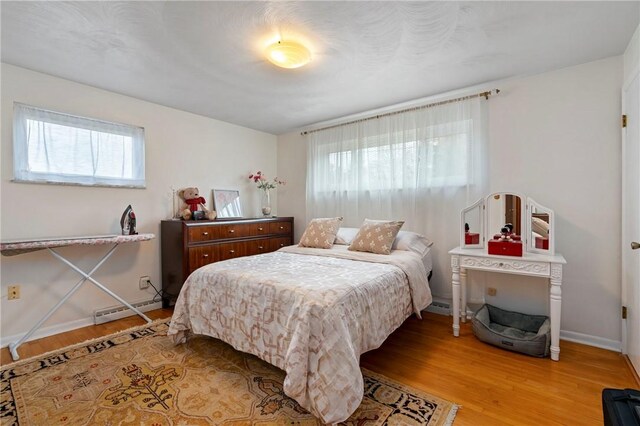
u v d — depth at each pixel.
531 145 2.52
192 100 3.09
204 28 1.85
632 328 1.95
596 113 2.25
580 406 1.55
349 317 1.54
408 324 2.70
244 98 3.03
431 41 2.00
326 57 2.21
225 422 1.43
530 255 2.20
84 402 1.58
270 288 1.73
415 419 1.45
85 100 2.69
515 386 1.72
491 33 1.91
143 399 1.61
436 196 3.00
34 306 2.43
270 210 4.20
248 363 1.99
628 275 2.01
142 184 3.07
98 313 2.71
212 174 3.73
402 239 2.80
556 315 2.02
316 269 2.12
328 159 3.87
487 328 2.26
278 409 1.53
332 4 1.63
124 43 2.02
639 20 1.77
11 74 2.32
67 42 2.00
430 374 1.86
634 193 1.89
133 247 3.02
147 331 2.52
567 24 1.82
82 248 2.69
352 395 1.37
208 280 2.07
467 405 1.56
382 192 3.36
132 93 2.90
